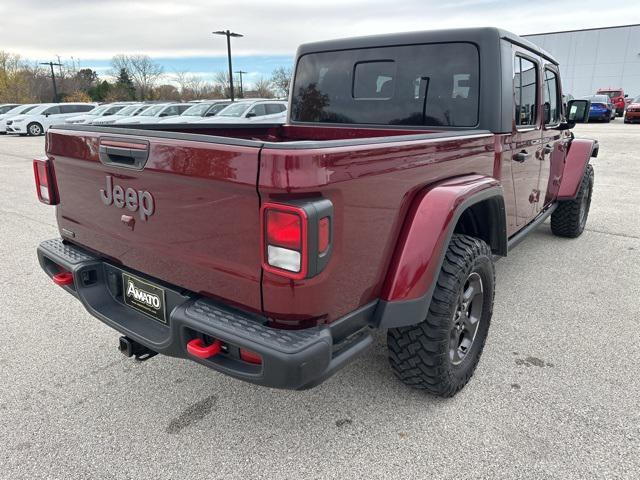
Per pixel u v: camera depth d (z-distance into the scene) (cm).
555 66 417
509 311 376
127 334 225
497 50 297
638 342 328
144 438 238
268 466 220
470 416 252
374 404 262
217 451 229
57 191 269
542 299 398
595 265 480
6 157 1435
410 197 220
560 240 567
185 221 194
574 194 495
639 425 244
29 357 310
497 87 299
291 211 161
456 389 262
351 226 184
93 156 226
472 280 262
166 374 293
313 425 247
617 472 213
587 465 217
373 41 345
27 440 236
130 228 221
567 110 459
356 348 200
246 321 187
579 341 329
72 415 254
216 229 184
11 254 512
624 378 285
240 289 186
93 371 295
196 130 356
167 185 196
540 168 405
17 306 385
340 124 376
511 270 466
